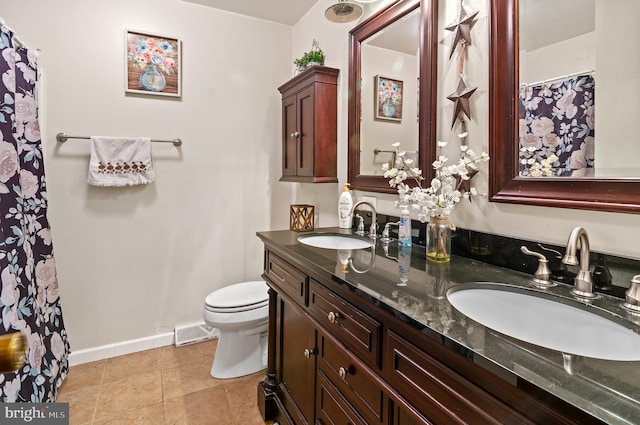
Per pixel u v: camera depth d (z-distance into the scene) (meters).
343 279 0.97
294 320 1.43
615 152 0.86
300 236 1.66
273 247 1.54
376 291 0.87
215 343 2.39
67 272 2.04
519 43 1.07
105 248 2.14
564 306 0.84
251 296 2.04
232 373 1.96
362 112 1.79
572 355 0.57
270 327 1.65
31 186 1.64
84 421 1.59
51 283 1.81
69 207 2.03
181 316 2.38
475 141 1.21
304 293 1.27
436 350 0.68
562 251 0.95
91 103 2.04
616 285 0.84
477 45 1.19
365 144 1.78
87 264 2.09
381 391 0.87
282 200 2.69
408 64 1.50
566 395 0.47
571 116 0.95
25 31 1.87
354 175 1.85
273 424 1.60
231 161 2.48
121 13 2.09
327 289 1.11
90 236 2.09
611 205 0.85
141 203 2.22
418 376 0.72
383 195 1.69
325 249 1.38
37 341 1.55
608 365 0.54
